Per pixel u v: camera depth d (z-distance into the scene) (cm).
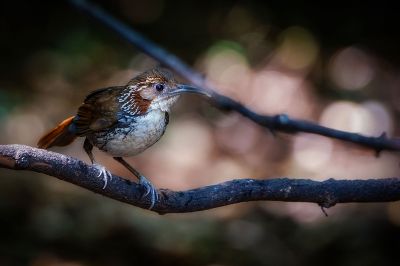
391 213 1230
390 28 1616
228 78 1789
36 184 1330
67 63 1775
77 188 1336
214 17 1819
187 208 534
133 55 1819
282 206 1312
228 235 1198
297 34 1736
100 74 1789
